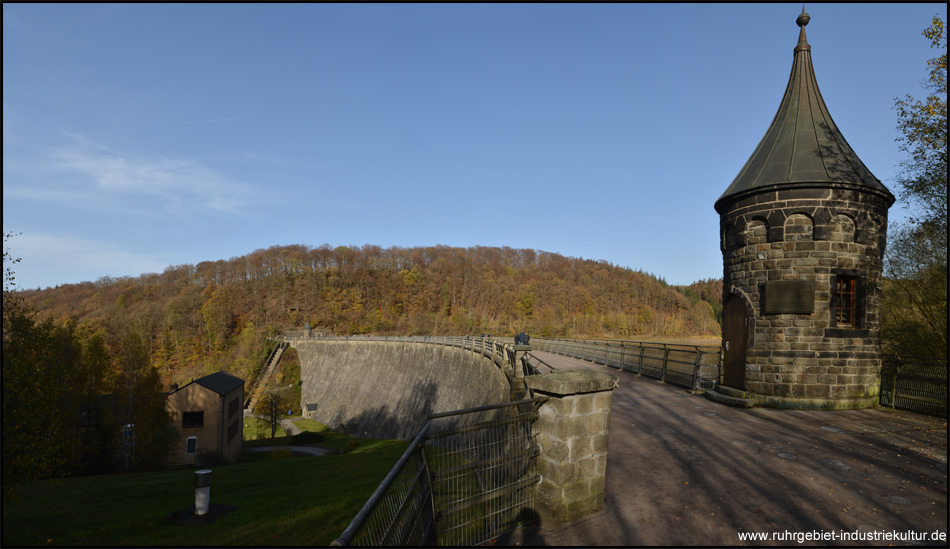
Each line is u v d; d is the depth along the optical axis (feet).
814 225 41.09
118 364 143.43
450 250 490.90
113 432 110.42
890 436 31.22
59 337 108.37
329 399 248.11
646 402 44.70
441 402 144.25
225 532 34.65
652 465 25.26
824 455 26.94
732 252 46.65
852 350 40.91
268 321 376.07
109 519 42.37
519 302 401.70
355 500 40.09
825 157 42.70
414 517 13.30
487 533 16.93
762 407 42.01
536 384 19.02
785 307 41.14
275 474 65.16
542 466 18.74
